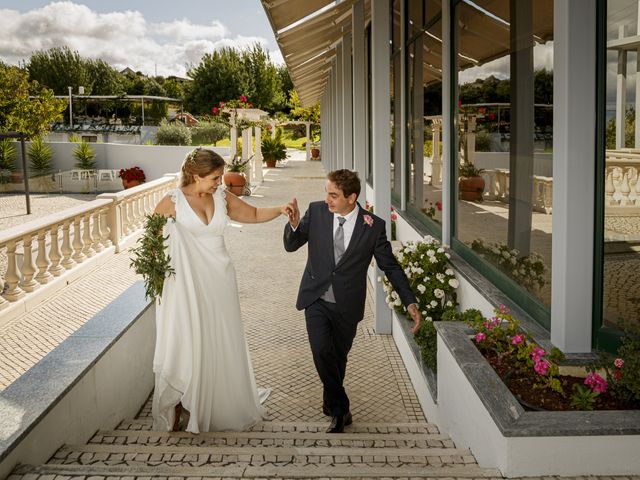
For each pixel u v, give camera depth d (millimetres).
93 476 2238
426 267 4559
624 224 2631
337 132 13883
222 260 3324
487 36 4078
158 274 3078
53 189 21875
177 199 3186
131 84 68938
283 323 5652
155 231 3082
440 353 3303
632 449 2211
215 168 3156
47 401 2586
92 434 3111
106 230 8508
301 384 4297
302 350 4965
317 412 3854
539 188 3195
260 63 58062
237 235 10266
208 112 56312
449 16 5059
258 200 14680
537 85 3201
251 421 3543
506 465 2221
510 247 3670
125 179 20438
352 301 3506
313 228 3516
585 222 2742
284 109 60469
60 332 5293
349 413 3504
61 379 2803
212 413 3375
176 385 3207
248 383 3521
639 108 2479
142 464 2559
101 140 38719
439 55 5516
